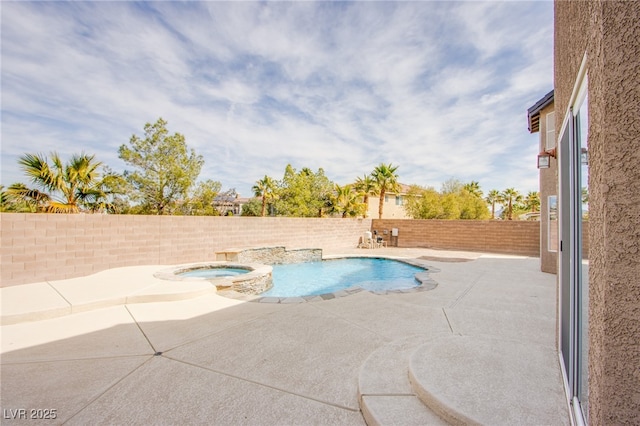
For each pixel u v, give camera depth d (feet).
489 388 8.14
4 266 22.12
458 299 19.39
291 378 9.95
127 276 24.84
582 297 7.22
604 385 3.92
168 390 9.35
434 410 7.73
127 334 13.93
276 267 40.70
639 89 3.63
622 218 3.76
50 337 13.64
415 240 57.77
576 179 7.53
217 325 14.97
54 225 25.03
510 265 33.86
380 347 12.06
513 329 13.97
